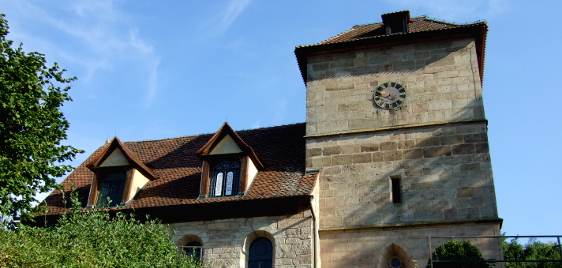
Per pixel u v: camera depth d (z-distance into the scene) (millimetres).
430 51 26906
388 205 23781
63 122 23375
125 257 18609
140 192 25969
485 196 23094
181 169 27453
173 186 25953
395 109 25906
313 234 22578
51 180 22297
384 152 24969
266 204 23141
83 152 23422
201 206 23625
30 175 21609
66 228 19016
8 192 20656
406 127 25219
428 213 23281
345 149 25469
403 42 27312
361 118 26094
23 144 21281
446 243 20859
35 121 22234
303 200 22844
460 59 26391
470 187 23406
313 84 27453
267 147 28109
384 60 27203
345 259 23078
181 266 20297
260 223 23062
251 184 24906
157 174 27391
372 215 23734
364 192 24312
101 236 18859
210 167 25172
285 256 22203
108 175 26031
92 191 25531
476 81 25719
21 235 17375
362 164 24953
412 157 24578
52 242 17938
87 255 17438
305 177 24766
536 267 30656
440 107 25484
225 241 23000
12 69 22031
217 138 25531
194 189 25266
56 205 25812
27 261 16000
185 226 23734
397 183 24344
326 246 23484
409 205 23594
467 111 25109
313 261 21969
